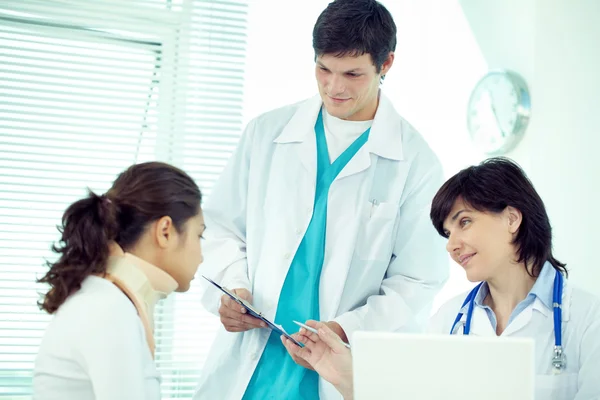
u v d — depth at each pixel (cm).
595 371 151
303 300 199
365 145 208
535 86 277
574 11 271
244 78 308
